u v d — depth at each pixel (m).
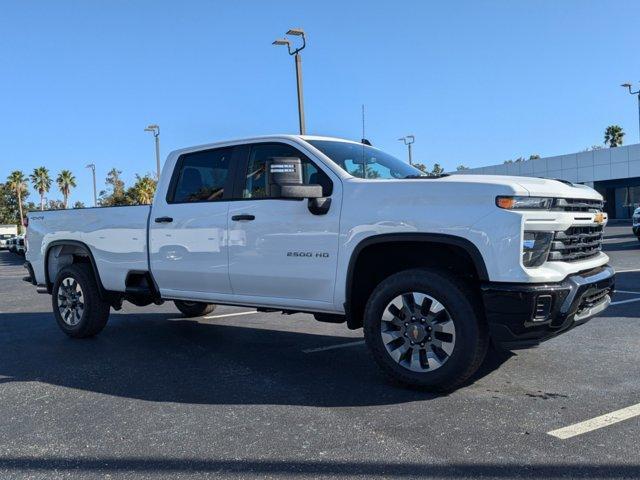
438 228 4.39
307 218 5.07
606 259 5.17
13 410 4.55
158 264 6.22
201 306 8.66
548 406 4.24
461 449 3.53
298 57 19.56
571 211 4.57
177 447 3.70
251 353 6.20
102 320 7.09
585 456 3.39
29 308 10.51
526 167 46.00
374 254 4.92
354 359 5.81
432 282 4.43
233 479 3.24
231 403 4.53
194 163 6.10
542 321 4.18
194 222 5.88
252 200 5.46
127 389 5.00
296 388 4.86
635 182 41.31
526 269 4.14
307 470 3.32
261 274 5.38
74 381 5.30
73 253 7.42
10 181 87.06
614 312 7.69
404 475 3.22
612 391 4.54
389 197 4.66
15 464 3.53
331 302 5.01
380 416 4.12
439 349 4.48
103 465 3.48
